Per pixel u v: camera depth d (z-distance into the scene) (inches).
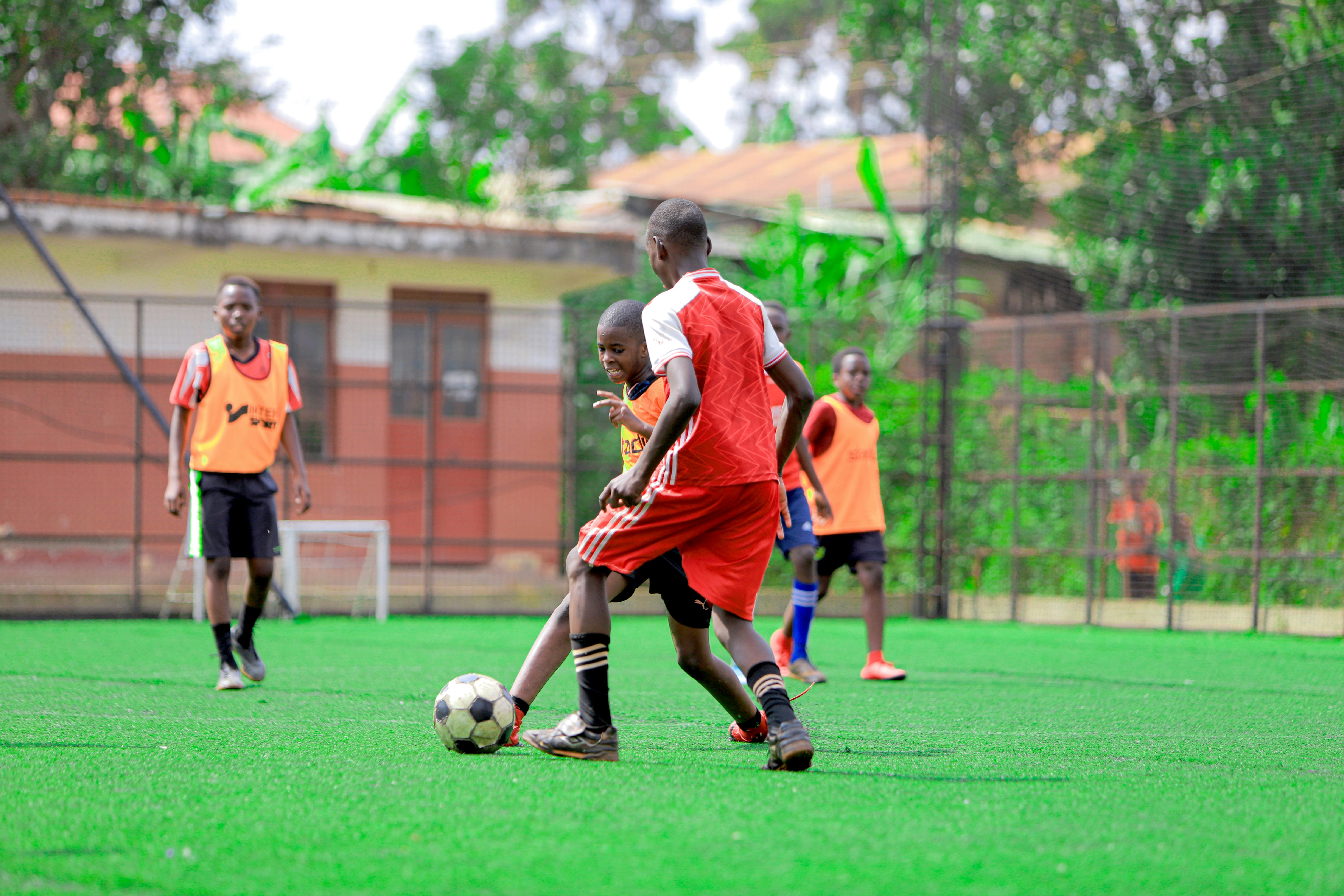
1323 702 390.3
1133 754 277.0
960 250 1113.4
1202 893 158.1
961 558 838.5
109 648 531.8
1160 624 735.1
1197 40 873.5
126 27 1035.9
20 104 1025.5
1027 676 465.7
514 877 160.2
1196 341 832.3
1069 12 883.4
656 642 592.1
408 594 849.5
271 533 402.6
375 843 177.8
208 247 848.9
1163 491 789.9
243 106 1175.6
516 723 262.1
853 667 497.0
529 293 975.6
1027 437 842.2
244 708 342.0
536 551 943.0
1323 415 744.3
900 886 157.5
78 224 814.5
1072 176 935.7
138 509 714.2
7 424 837.8
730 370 238.8
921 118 1115.9
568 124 1408.7
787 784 225.6
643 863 167.0
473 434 945.5
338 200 1216.8
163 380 725.9
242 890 155.5
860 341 894.4
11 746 267.9
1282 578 686.5
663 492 237.8
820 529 458.0
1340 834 191.9
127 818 193.5
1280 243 879.7
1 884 158.7
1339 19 826.8
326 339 923.4
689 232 248.4
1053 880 161.9
